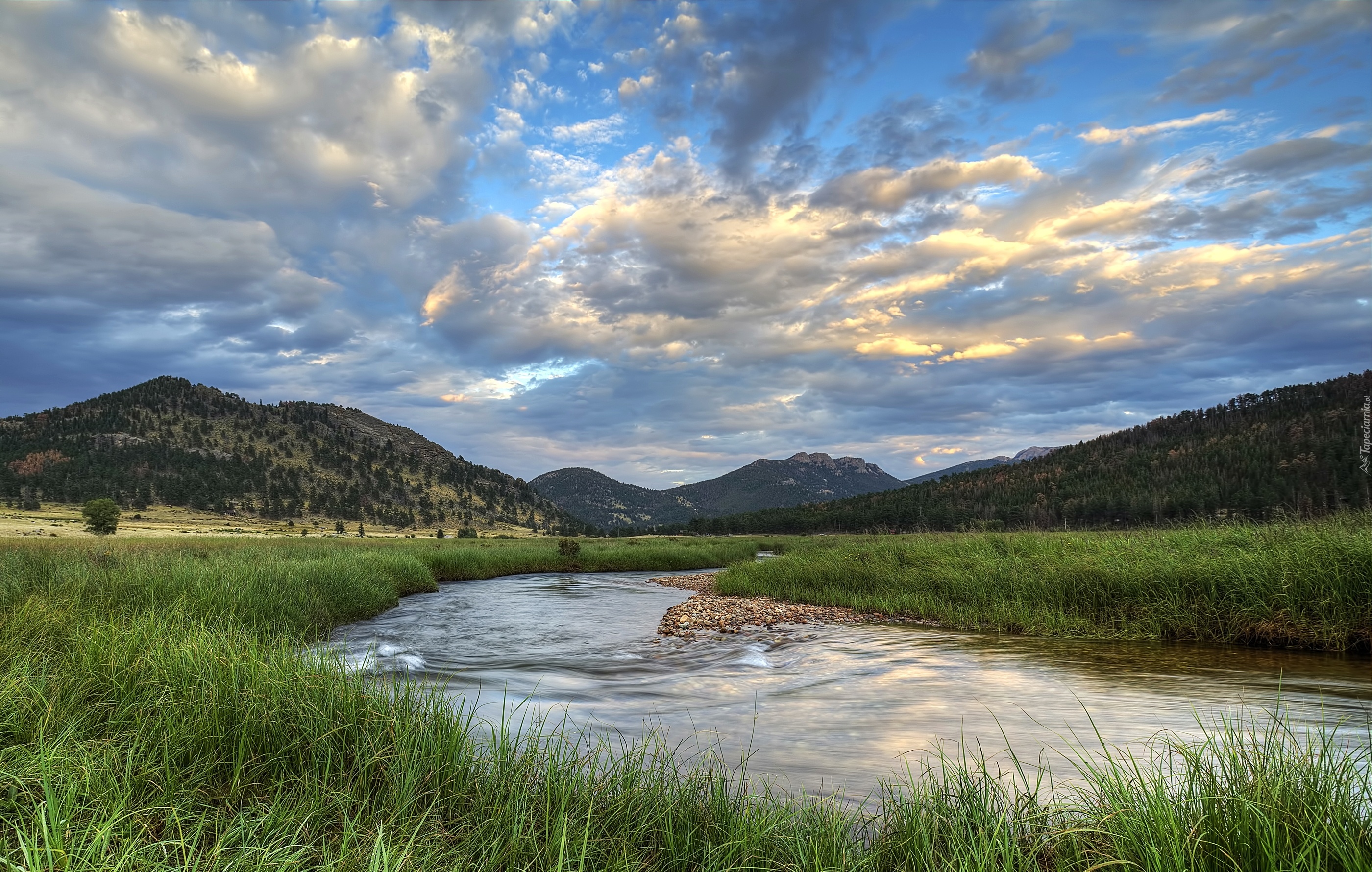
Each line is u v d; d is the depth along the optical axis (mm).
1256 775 3234
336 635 13312
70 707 4398
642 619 16984
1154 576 11742
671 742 5871
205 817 3246
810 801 4223
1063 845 3154
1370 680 7551
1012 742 5605
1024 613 12594
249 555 18812
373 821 3404
